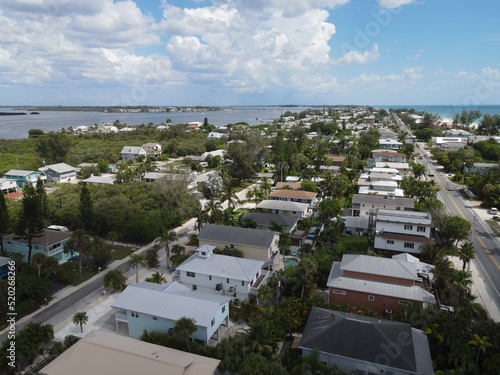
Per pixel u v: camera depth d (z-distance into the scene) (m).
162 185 83.06
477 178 107.25
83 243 55.84
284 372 30.55
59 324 43.41
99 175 130.00
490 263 60.53
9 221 63.66
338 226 71.50
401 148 157.88
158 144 185.62
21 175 115.06
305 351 34.59
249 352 33.38
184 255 58.16
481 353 35.06
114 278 50.09
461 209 90.38
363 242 68.69
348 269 46.62
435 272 47.00
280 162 120.75
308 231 72.19
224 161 146.12
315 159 138.38
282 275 47.34
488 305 47.72
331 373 30.78
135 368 30.83
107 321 44.12
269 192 104.69
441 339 35.19
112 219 70.81
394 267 46.00
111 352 32.44
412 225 62.06
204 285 49.06
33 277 49.50
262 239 58.41
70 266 59.16
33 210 55.59
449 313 38.16
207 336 37.53
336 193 95.56
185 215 81.94
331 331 35.41
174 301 40.28
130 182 98.12
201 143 192.50
